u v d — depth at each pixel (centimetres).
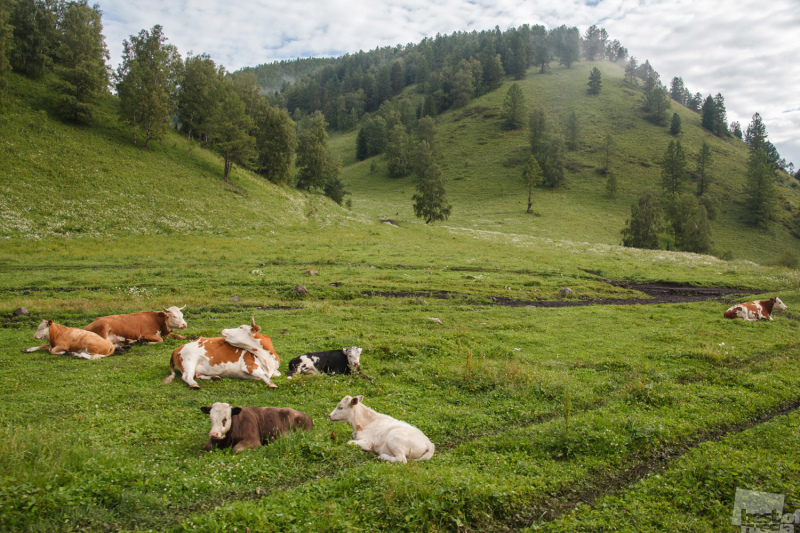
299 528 455
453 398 914
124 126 5631
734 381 1040
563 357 1254
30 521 433
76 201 3791
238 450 634
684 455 673
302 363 1027
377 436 659
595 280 2920
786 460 644
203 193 4938
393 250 3616
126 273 2322
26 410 727
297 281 2292
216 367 957
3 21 4991
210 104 6588
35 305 1583
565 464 645
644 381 997
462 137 15525
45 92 5312
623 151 13550
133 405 783
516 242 4872
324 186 9100
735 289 2834
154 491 509
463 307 1975
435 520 485
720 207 10619
